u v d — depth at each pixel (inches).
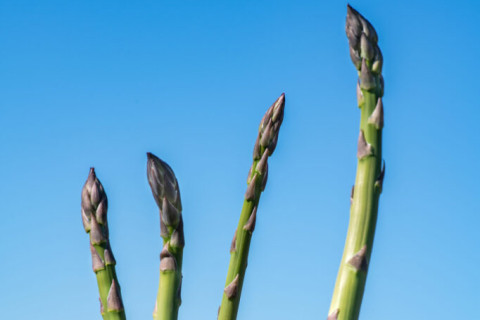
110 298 24.9
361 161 22.1
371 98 22.5
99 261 25.3
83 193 26.3
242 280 24.7
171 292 23.9
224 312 24.4
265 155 25.9
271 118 26.6
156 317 23.8
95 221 25.5
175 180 24.5
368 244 21.6
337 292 21.5
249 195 25.4
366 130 22.3
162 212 24.2
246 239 25.0
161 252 24.1
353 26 23.5
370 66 22.9
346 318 21.3
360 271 21.5
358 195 21.9
